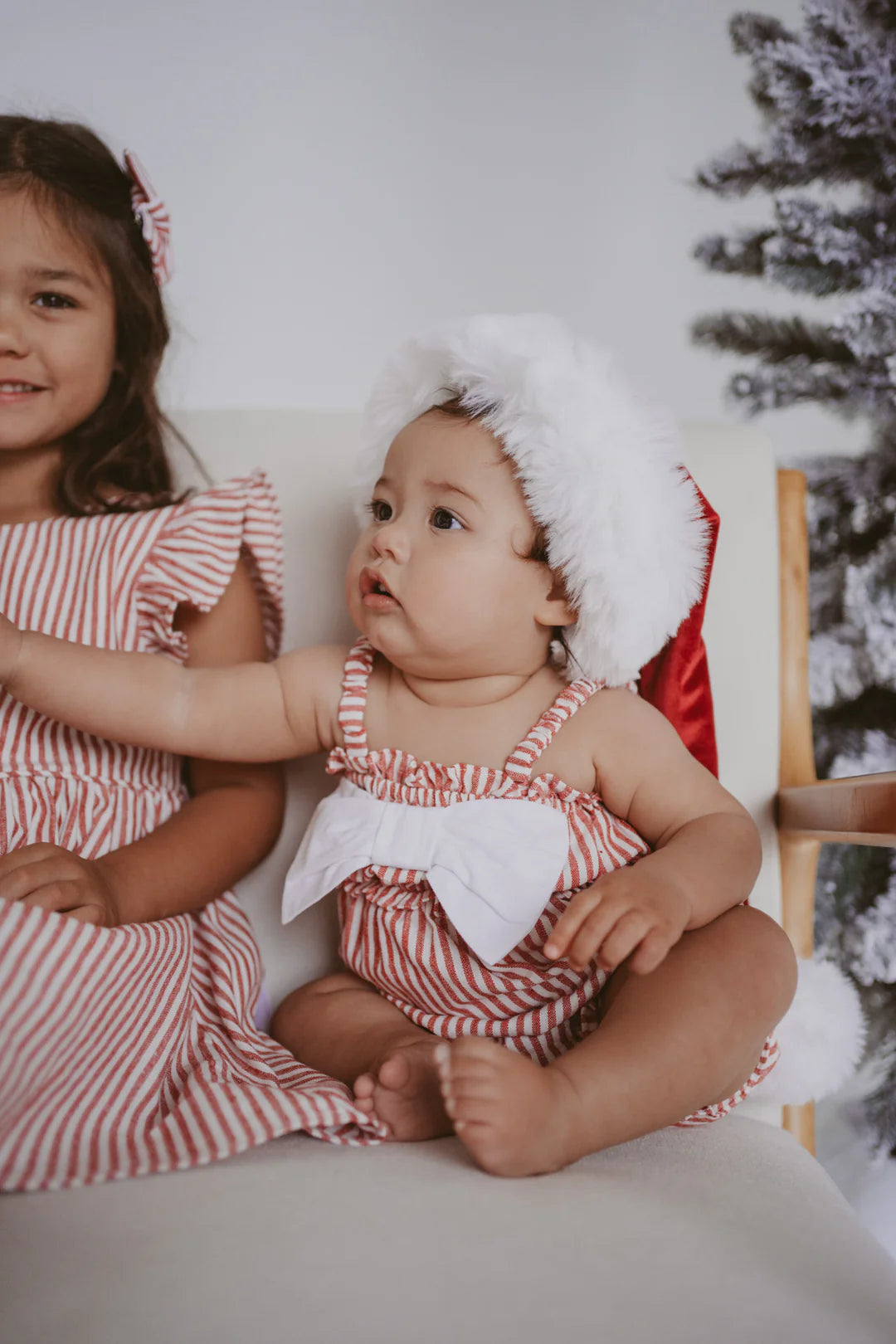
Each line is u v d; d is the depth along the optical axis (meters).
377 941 0.85
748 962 0.71
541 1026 0.79
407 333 1.43
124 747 0.94
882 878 1.42
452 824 0.81
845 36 1.48
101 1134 0.67
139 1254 0.51
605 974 0.78
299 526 1.07
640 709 0.87
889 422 1.49
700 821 0.80
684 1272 0.50
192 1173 0.62
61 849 0.77
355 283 1.43
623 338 1.46
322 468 1.08
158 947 0.78
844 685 1.47
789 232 1.48
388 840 0.82
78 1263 0.51
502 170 1.45
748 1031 0.69
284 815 1.01
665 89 1.47
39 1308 0.47
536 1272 0.49
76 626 0.95
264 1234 0.53
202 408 1.18
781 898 1.01
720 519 1.06
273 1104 0.68
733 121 1.47
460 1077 0.61
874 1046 1.41
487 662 0.85
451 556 0.83
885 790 0.76
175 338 1.38
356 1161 0.63
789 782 1.05
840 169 1.48
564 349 0.87
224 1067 0.78
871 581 1.47
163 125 1.39
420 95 1.44
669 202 1.47
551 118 1.45
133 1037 0.73
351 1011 0.85
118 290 1.00
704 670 0.96
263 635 1.04
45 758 0.90
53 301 0.96
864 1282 0.52
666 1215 0.56
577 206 1.46
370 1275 0.49
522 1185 0.60
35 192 0.95
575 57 1.46
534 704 0.87
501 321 0.88
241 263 1.41
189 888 0.87
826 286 1.49
